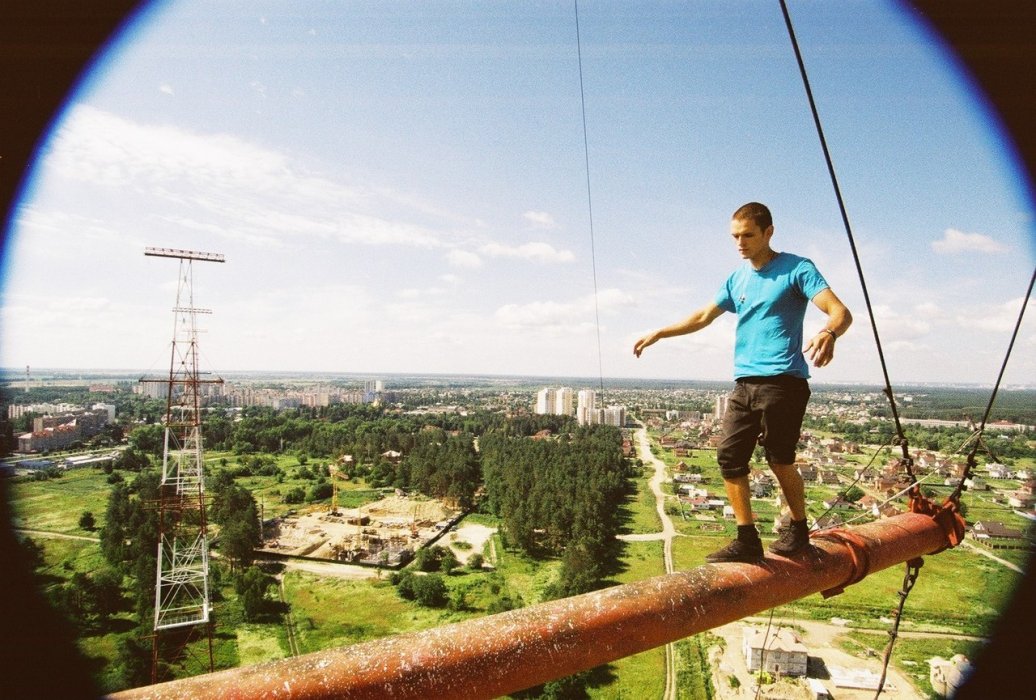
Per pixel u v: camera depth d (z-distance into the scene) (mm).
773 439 3898
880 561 4102
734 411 4141
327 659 2350
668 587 3178
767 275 4133
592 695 28859
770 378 3957
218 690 2178
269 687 2215
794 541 3779
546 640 2684
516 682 2588
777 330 3990
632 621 2920
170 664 29469
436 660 2443
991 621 36031
